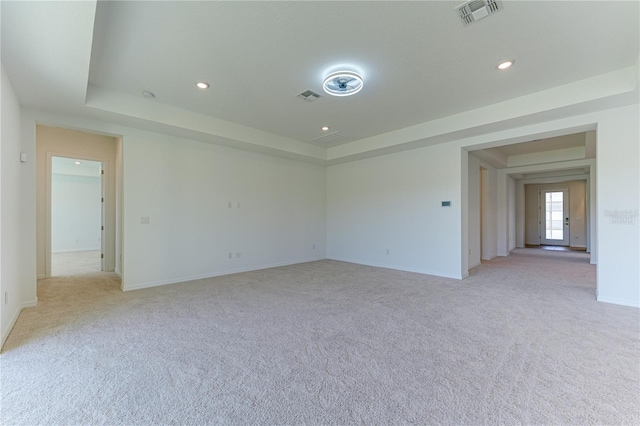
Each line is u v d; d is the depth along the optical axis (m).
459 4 2.16
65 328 2.84
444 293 4.07
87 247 9.19
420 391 1.83
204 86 3.49
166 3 2.12
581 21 2.34
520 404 1.70
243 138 5.00
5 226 2.70
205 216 5.12
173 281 4.72
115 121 4.00
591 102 3.35
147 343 2.51
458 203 5.01
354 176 6.71
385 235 6.09
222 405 1.71
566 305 3.51
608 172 3.57
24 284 3.49
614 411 1.64
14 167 3.07
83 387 1.88
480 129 4.34
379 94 3.71
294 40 2.59
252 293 4.07
